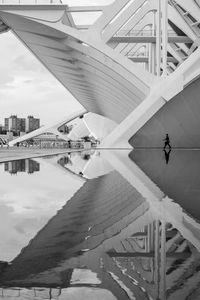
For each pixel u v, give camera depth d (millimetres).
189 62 19297
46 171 10414
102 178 8750
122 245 2916
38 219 3975
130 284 2047
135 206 4867
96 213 4348
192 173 9945
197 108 23656
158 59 21031
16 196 5707
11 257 2564
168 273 2242
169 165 12875
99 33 20500
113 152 23656
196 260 2525
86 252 2705
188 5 22078
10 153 22609
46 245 2898
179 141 29141
